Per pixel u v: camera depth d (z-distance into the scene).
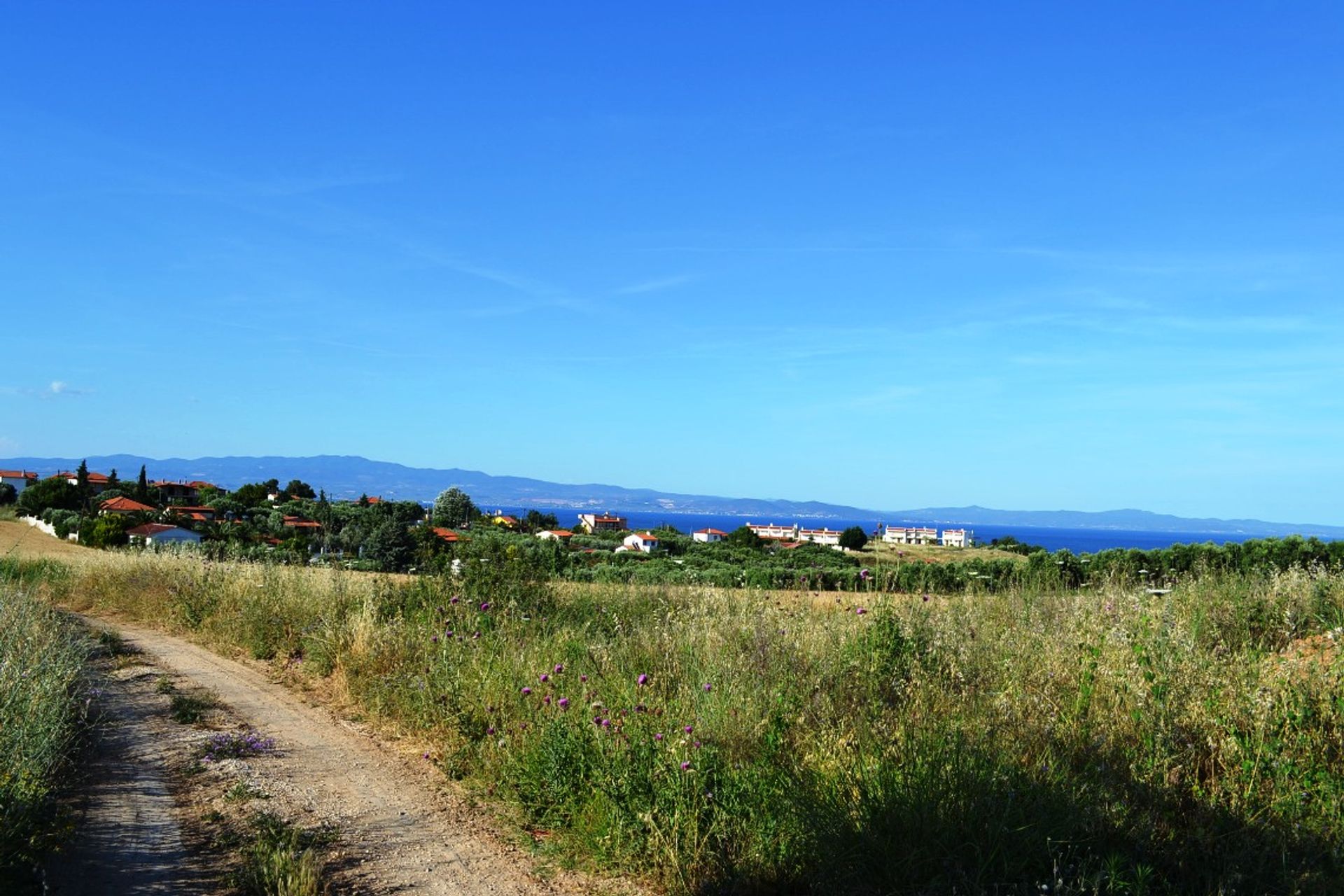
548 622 11.21
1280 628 7.95
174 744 7.99
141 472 84.31
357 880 5.09
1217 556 14.88
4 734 6.23
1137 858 4.42
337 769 7.39
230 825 5.93
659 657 8.44
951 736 5.20
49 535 56.22
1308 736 5.15
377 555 43.31
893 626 7.44
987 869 4.28
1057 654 6.84
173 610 16.83
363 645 10.81
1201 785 5.06
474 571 12.94
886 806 4.64
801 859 4.88
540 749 6.46
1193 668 5.98
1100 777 5.00
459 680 8.50
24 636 8.72
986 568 12.57
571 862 5.38
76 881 4.94
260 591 15.31
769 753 5.68
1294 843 4.45
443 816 6.24
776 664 7.34
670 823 5.20
